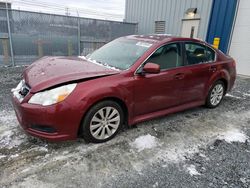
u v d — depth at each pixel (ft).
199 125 11.93
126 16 44.75
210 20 28.14
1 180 7.02
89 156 8.50
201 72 12.42
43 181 7.09
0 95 14.84
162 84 10.59
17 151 8.54
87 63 10.53
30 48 26.86
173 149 9.39
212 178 7.72
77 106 8.12
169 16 34.68
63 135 8.28
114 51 11.59
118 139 9.86
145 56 10.09
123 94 9.25
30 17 25.95
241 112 14.30
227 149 9.68
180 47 11.57
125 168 7.97
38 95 8.00
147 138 10.11
